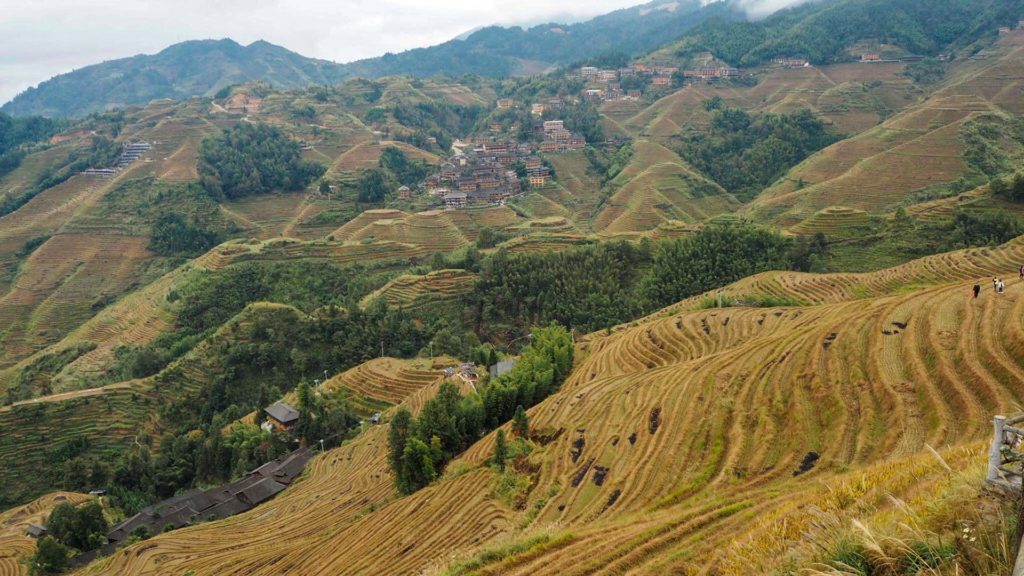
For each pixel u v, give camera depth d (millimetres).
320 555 55875
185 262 181875
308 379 128125
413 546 51219
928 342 51594
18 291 174250
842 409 46094
